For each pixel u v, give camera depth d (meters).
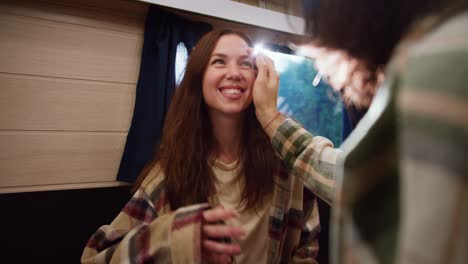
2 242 1.13
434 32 0.21
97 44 1.27
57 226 1.23
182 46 1.36
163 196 0.71
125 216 0.68
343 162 0.25
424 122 0.18
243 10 1.41
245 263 0.68
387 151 0.21
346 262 0.22
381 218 0.20
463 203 0.17
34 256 1.18
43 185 1.21
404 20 0.25
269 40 1.53
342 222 0.23
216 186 0.72
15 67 1.13
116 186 1.34
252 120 0.76
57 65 1.20
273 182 0.73
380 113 0.22
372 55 0.29
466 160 0.16
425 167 0.17
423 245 0.17
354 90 0.35
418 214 0.17
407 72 0.20
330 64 0.34
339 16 0.29
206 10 1.33
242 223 0.68
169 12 1.33
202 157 0.73
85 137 1.28
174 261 0.46
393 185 0.20
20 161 1.17
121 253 0.50
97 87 1.28
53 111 1.21
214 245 0.48
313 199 0.79
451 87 0.17
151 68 1.32
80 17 1.23
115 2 1.27
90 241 0.64
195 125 0.74
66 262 1.24
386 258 0.19
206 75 0.71
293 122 0.66
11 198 1.15
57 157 1.23
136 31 1.34
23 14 1.13
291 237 0.75
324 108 1.61
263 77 0.68
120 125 1.34
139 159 1.30
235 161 0.74
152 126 1.30
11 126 1.14
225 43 0.71
